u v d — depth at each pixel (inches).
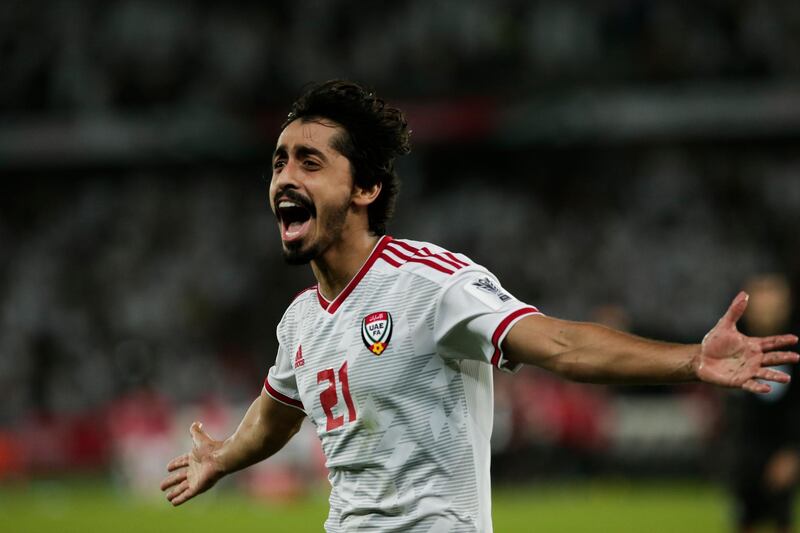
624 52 3491.6
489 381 459.2
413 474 440.5
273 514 1956.2
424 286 439.8
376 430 443.5
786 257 3053.6
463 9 3651.6
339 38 3779.5
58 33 3892.7
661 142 3476.9
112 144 3757.4
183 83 3782.0
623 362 394.3
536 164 3555.6
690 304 2972.4
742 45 3393.2
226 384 2999.5
